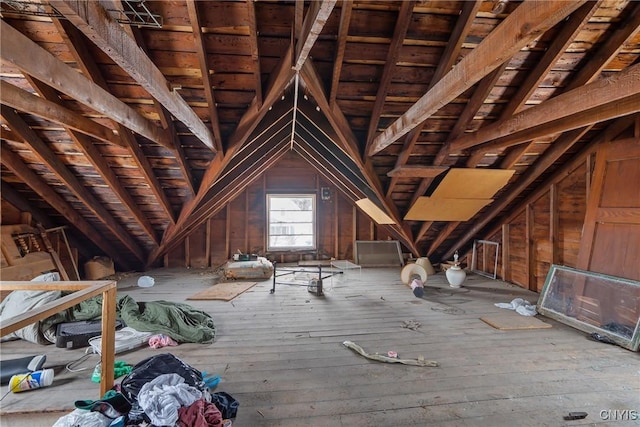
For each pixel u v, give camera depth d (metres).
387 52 2.77
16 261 3.87
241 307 3.98
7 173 3.87
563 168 4.22
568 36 2.52
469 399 2.06
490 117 3.38
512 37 1.38
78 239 5.41
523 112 2.64
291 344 2.89
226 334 3.12
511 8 2.43
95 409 1.63
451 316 3.65
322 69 2.95
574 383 2.24
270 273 5.63
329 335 3.10
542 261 4.68
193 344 2.88
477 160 3.86
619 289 3.08
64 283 1.83
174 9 2.30
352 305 4.07
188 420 1.58
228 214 6.79
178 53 2.61
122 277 5.64
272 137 4.76
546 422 1.84
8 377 2.15
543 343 2.90
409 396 2.09
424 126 3.46
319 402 2.02
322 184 7.04
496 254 5.65
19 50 1.38
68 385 2.15
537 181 4.57
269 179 6.95
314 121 4.03
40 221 4.61
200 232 6.75
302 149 6.24
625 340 2.80
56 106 2.36
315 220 7.08
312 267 6.54
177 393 1.70
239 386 2.20
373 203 5.51
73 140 3.23
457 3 2.41
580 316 3.31
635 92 1.82
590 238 3.62
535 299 4.35
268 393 2.12
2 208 4.17
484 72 1.67
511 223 5.32
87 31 1.33
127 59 1.63
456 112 3.28
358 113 3.42
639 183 3.21
